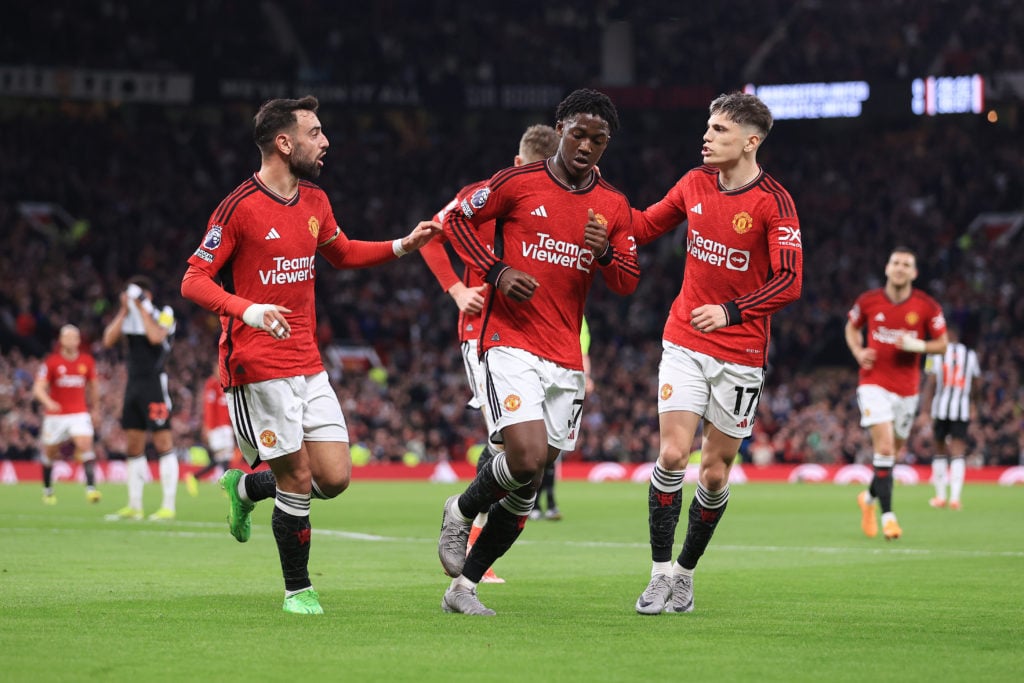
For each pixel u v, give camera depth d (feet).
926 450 180.96
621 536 78.59
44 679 28.86
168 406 91.09
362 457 183.83
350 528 83.87
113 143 263.70
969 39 270.05
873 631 38.01
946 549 69.21
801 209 271.28
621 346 234.17
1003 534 80.28
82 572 53.11
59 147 258.37
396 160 280.10
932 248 253.03
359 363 231.30
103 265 240.94
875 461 77.25
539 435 40.34
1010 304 233.55
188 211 256.73
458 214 42.14
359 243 44.93
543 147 53.26
